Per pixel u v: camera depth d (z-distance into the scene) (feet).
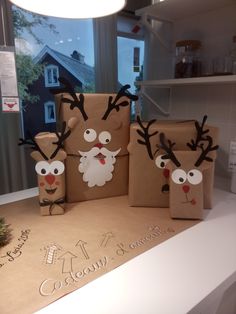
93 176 3.27
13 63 3.23
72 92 2.99
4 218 2.79
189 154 2.83
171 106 4.94
